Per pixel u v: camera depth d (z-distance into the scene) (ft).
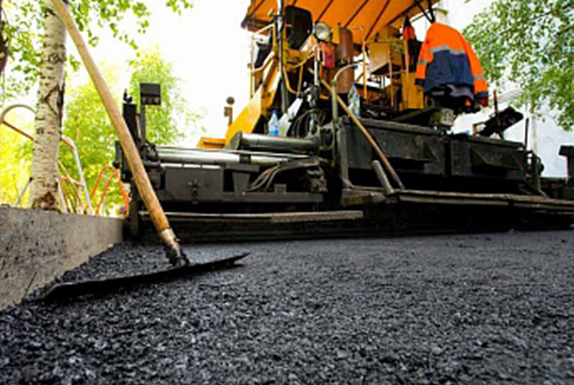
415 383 1.82
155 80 38.34
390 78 17.19
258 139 12.78
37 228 3.87
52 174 10.35
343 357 2.16
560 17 22.03
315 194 12.06
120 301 3.49
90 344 2.35
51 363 2.03
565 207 14.29
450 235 13.03
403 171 13.73
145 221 10.34
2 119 10.31
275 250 8.38
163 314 3.05
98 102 36.65
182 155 11.16
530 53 23.66
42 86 10.45
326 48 15.81
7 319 2.80
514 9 23.40
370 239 11.60
